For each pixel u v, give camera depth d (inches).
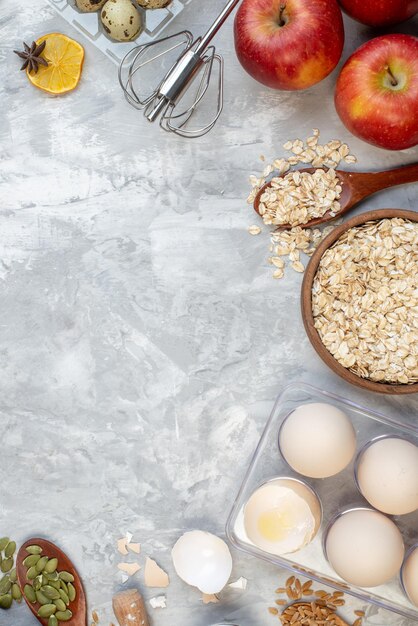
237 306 29.8
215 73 29.7
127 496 30.1
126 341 30.0
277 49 27.1
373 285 28.8
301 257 29.6
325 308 28.6
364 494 28.0
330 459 27.5
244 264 29.8
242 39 27.5
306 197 29.2
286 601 29.9
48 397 30.2
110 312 30.0
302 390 29.2
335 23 27.1
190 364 29.9
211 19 29.5
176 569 29.1
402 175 28.9
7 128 30.0
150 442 30.0
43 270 30.1
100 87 29.8
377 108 27.2
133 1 29.2
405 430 29.1
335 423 27.6
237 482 29.8
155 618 30.1
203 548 28.9
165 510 30.0
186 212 29.9
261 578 29.9
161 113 29.7
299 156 29.6
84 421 30.1
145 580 30.0
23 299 30.2
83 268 30.1
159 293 30.0
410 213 28.0
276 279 29.7
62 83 29.5
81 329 30.1
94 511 30.2
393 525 28.0
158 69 29.7
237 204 29.8
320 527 29.3
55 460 30.2
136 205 29.9
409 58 27.0
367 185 29.0
